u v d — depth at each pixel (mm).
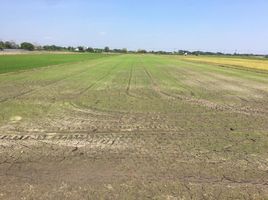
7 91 19703
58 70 39375
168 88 23250
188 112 14180
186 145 9062
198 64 67062
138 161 7664
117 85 24391
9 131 10266
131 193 5945
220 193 6012
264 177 6816
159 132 10508
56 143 9023
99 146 8820
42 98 17109
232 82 28672
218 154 8305
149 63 66375
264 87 25078
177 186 6273
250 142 9508
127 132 10430
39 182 6379
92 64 56031
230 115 13703
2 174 6754
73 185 6262
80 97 17828
